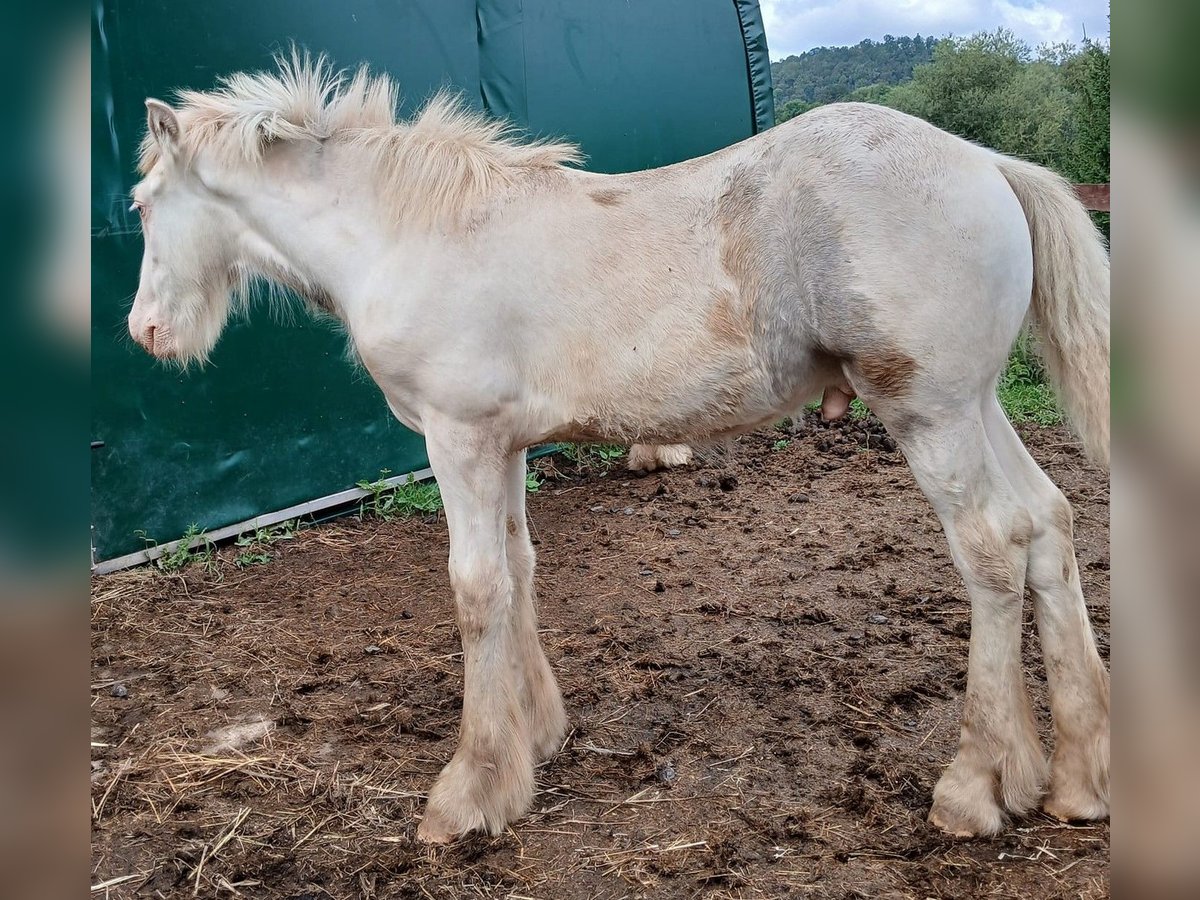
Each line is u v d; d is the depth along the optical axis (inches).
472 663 97.4
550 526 193.3
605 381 92.9
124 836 99.5
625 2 233.1
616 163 233.6
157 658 140.6
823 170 84.7
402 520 201.0
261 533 187.5
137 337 113.0
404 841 96.5
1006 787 90.4
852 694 120.1
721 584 159.3
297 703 126.9
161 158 107.1
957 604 146.6
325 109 105.0
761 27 270.8
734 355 89.3
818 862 89.0
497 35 208.8
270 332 186.7
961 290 82.4
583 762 109.6
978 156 87.0
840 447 236.7
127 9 161.6
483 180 96.9
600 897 86.7
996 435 93.3
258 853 96.1
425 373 95.4
